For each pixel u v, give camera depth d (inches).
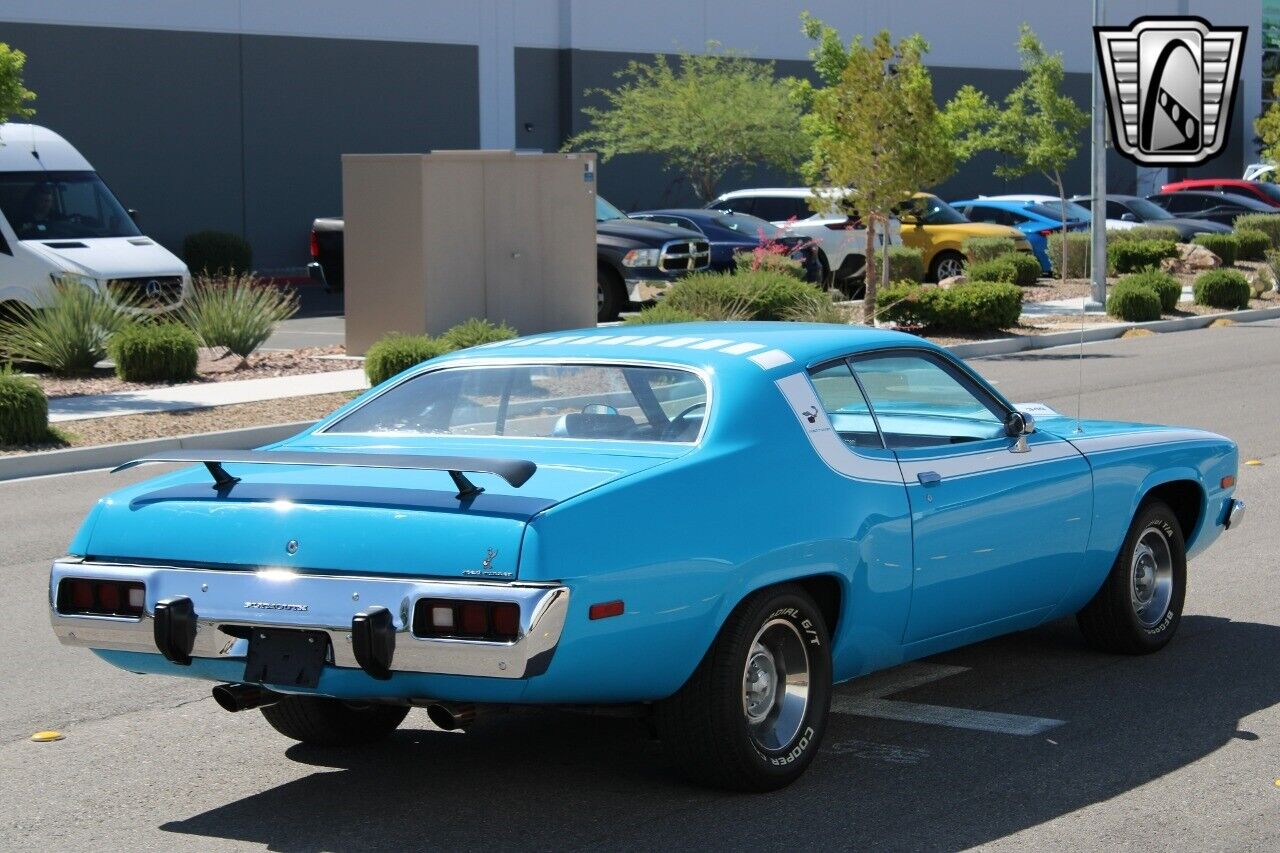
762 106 1574.8
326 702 243.0
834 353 241.1
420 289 821.9
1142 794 221.3
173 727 263.4
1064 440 274.4
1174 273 1368.1
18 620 339.6
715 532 208.4
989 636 267.1
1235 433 577.3
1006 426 261.6
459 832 210.2
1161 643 298.2
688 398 225.6
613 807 218.5
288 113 1460.4
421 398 245.4
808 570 220.5
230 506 206.5
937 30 1980.8
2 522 456.8
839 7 1872.5
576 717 263.7
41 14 1305.4
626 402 229.5
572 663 194.4
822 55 1518.2
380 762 241.9
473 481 205.6
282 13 1448.1
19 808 223.9
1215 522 310.2
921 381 254.2
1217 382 740.7
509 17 1610.5
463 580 192.1
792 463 222.7
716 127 1547.7
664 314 831.7
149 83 1371.8
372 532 197.3
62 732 260.7
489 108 1600.6
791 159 1608.0
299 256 1481.3
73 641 212.7
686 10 1733.5
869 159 932.0
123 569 208.5
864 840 204.5
